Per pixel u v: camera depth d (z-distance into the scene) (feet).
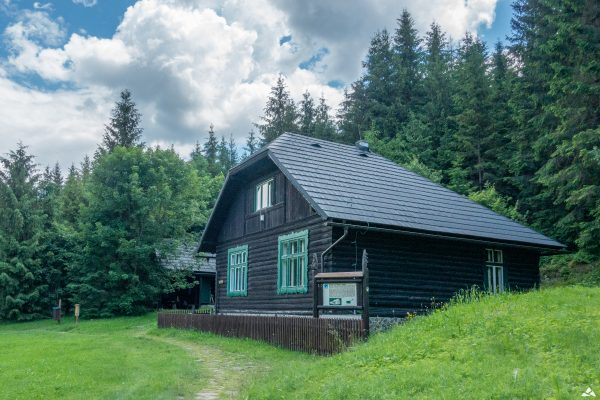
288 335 50.67
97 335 78.28
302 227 63.36
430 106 153.69
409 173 78.74
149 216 124.77
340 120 189.06
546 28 90.53
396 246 61.16
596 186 76.18
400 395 23.26
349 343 42.32
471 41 204.33
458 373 25.14
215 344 57.36
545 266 97.81
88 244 118.93
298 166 64.13
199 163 232.73
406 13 190.08
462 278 65.36
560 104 81.87
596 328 28.66
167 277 127.24
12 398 29.71
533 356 26.37
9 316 128.36
